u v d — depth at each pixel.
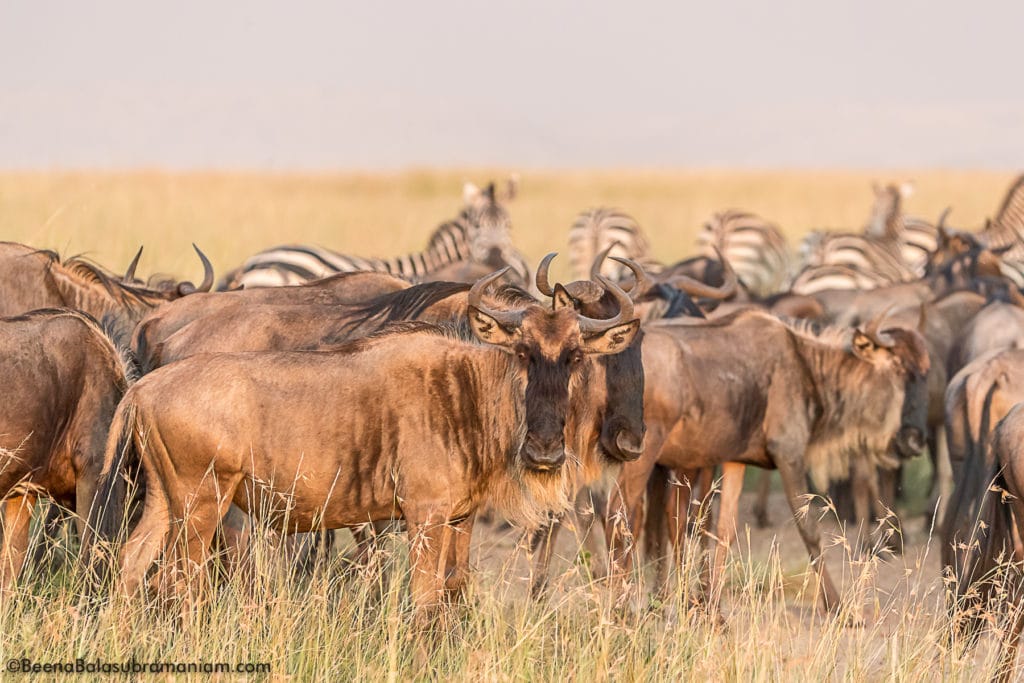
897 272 62.19
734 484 28.98
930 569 31.16
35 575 22.30
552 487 21.19
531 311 20.47
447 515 20.77
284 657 18.45
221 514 20.08
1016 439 21.05
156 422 19.98
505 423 20.97
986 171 193.25
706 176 170.88
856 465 33.53
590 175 170.75
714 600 24.59
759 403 28.14
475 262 43.69
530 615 21.55
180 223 61.97
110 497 21.17
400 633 20.12
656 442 26.58
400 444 20.53
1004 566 21.75
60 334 21.59
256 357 20.36
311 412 20.16
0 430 20.64
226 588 20.50
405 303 23.73
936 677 20.34
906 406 29.73
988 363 26.89
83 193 65.06
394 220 86.50
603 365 23.19
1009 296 35.81
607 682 19.44
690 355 27.34
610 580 23.00
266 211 78.25
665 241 89.44
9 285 25.38
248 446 19.95
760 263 68.81
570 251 69.25
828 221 107.38
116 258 46.78
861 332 29.05
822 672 20.14
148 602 19.84
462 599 22.19
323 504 20.59
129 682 17.97
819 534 28.34
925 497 39.28
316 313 24.33
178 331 24.58
